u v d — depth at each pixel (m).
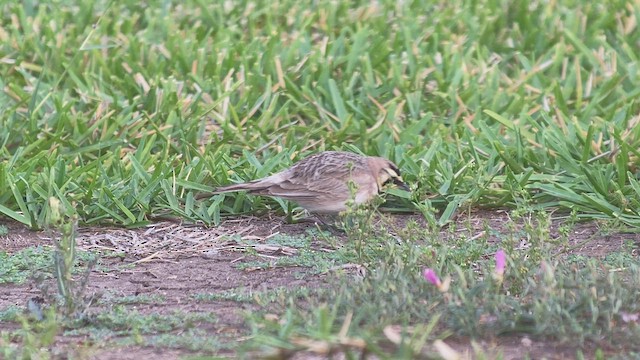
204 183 12.91
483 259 10.90
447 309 8.75
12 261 10.99
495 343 8.53
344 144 13.74
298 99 14.98
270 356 7.45
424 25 17.67
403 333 7.74
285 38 16.97
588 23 17.80
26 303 9.87
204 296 9.98
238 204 12.58
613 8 17.81
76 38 16.84
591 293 8.62
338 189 12.04
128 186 12.49
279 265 11.02
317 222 12.41
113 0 18.02
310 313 8.87
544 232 9.77
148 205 12.30
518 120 14.09
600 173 12.55
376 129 14.07
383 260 9.98
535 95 15.12
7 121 13.95
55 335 8.90
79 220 12.12
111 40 16.72
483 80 15.62
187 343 8.65
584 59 16.36
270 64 15.75
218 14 18.02
